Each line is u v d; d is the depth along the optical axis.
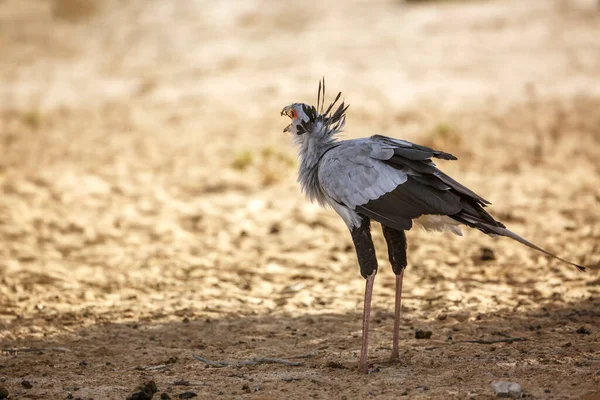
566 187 16.30
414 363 7.94
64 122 25.59
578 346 8.20
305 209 15.74
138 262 12.76
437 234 13.74
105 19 42.78
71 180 18.39
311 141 8.12
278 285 11.52
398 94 26.56
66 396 7.15
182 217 15.47
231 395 7.10
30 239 14.04
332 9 41.25
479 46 32.22
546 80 27.14
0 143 22.81
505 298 10.34
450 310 9.92
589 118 22.42
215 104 26.75
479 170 18.03
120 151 21.52
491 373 7.43
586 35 32.44
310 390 7.18
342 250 13.16
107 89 30.31
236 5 43.16
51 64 34.91
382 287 11.20
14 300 10.86
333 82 28.53
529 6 37.97
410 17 38.03
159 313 10.27
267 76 30.06
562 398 6.63
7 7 45.88
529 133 21.23
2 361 8.42
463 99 25.56
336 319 9.81
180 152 21.20
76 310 10.41
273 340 9.07
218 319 9.98
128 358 8.51
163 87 29.84
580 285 10.70
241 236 14.17
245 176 18.70
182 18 41.53
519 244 12.87
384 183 7.45
